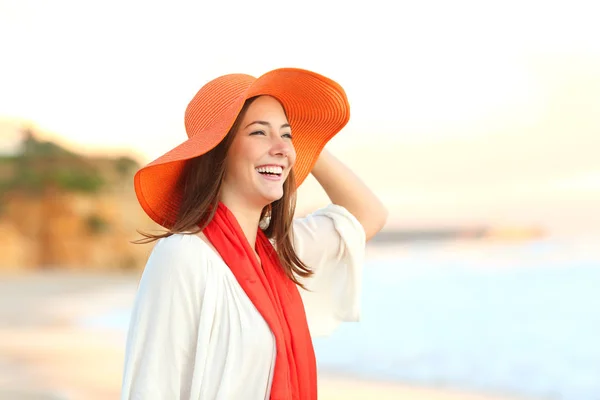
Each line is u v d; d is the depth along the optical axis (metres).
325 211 2.60
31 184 48.25
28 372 8.71
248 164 2.21
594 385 9.21
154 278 2.06
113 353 10.53
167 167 2.20
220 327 2.07
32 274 43.44
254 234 2.32
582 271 28.59
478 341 13.95
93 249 47.09
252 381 2.06
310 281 2.54
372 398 7.88
